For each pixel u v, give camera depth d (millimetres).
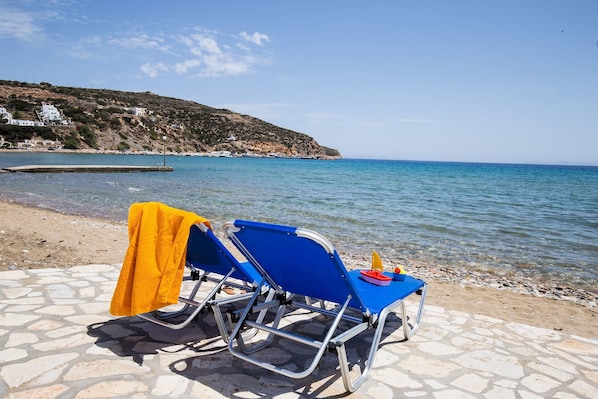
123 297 3086
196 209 14391
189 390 2664
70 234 8688
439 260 8633
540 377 3180
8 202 14578
